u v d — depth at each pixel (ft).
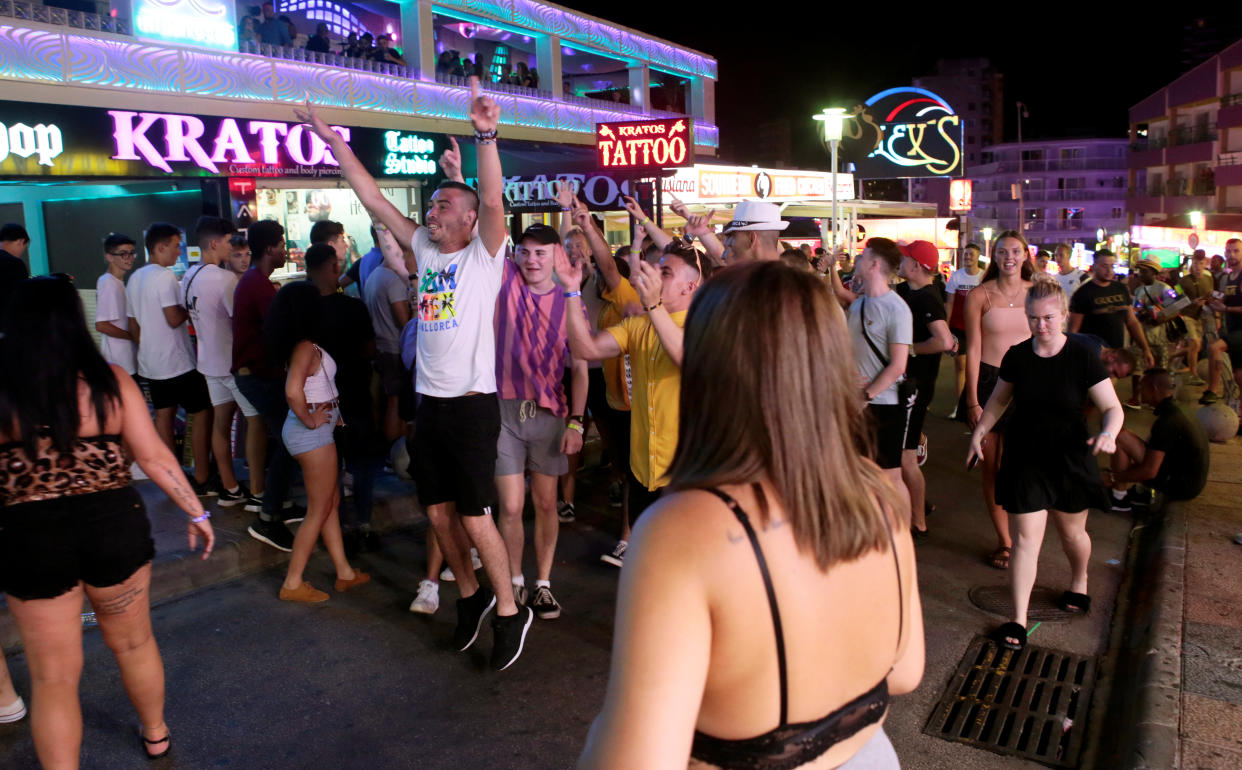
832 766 4.06
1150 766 10.16
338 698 12.71
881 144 122.01
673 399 13.06
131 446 10.21
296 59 38.60
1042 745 11.60
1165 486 19.95
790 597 3.78
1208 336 32.19
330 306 17.98
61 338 9.32
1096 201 298.76
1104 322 25.63
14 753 11.33
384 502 20.22
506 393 14.73
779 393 3.89
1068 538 15.14
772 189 71.36
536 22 55.01
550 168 51.08
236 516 19.15
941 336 17.94
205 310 19.03
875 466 4.56
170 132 32.81
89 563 9.75
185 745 11.55
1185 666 12.53
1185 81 158.40
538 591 15.42
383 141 43.21
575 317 13.08
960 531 19.70
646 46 66.39
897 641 4.34
